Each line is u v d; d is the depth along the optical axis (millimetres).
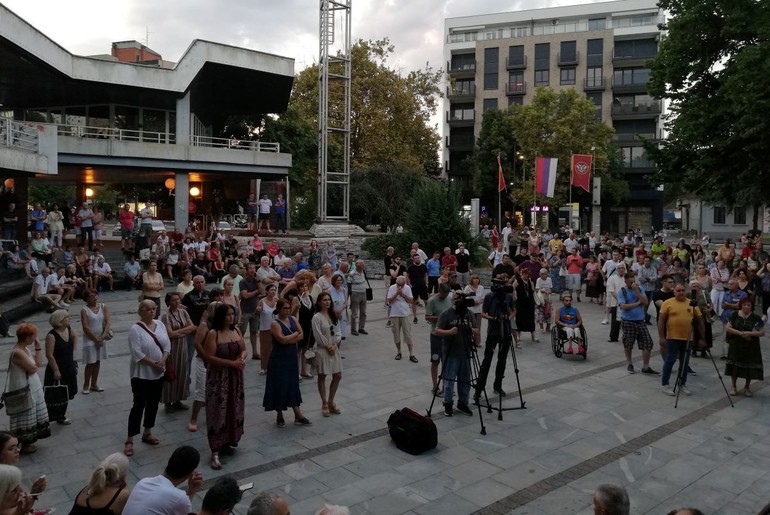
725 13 21844
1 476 3766
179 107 27719
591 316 17047
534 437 7598
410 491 6035
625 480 6375
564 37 66250
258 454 6926
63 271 16922
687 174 24766
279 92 31906
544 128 52969
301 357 10211
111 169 27438
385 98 41938
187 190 27969
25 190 24375
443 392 9398
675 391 9609
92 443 7207
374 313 17297
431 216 24922
